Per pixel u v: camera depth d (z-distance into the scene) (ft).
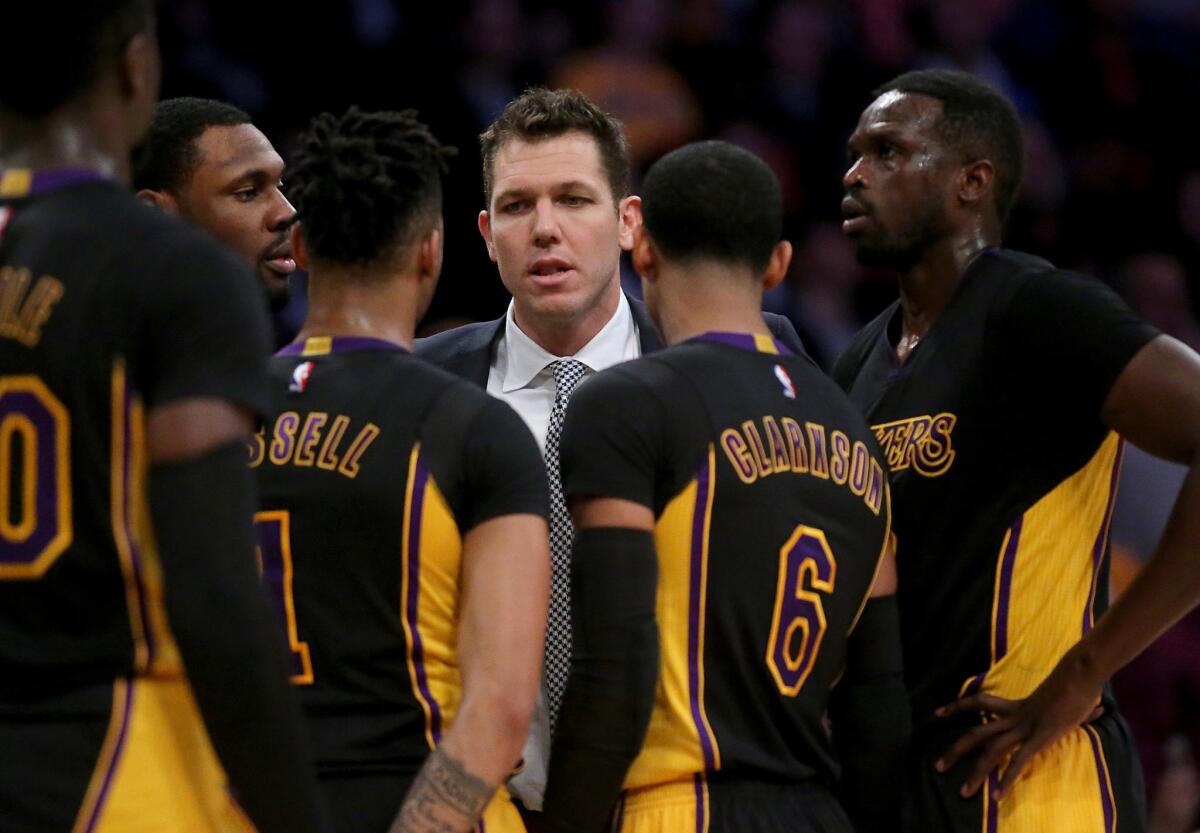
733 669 23.97
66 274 18.07
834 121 83.82
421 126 23.84
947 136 28.99
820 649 24.59
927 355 28.58
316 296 23.71
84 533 17.89
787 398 24.70
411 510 22.09
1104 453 27.68
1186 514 25.14
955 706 27.12
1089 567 27.76
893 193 29.09
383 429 22.38
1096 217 89.40
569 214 30.71
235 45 71.00
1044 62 92.43
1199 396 25.20
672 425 23.71
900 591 28.07
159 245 18.24
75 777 17.66
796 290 77.15
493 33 75.56
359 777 22.06
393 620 22.16
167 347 17.92
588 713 23.24
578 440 23.89
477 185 70.49
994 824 26.71
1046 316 26.71
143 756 18.08
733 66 81.97
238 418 18.02
